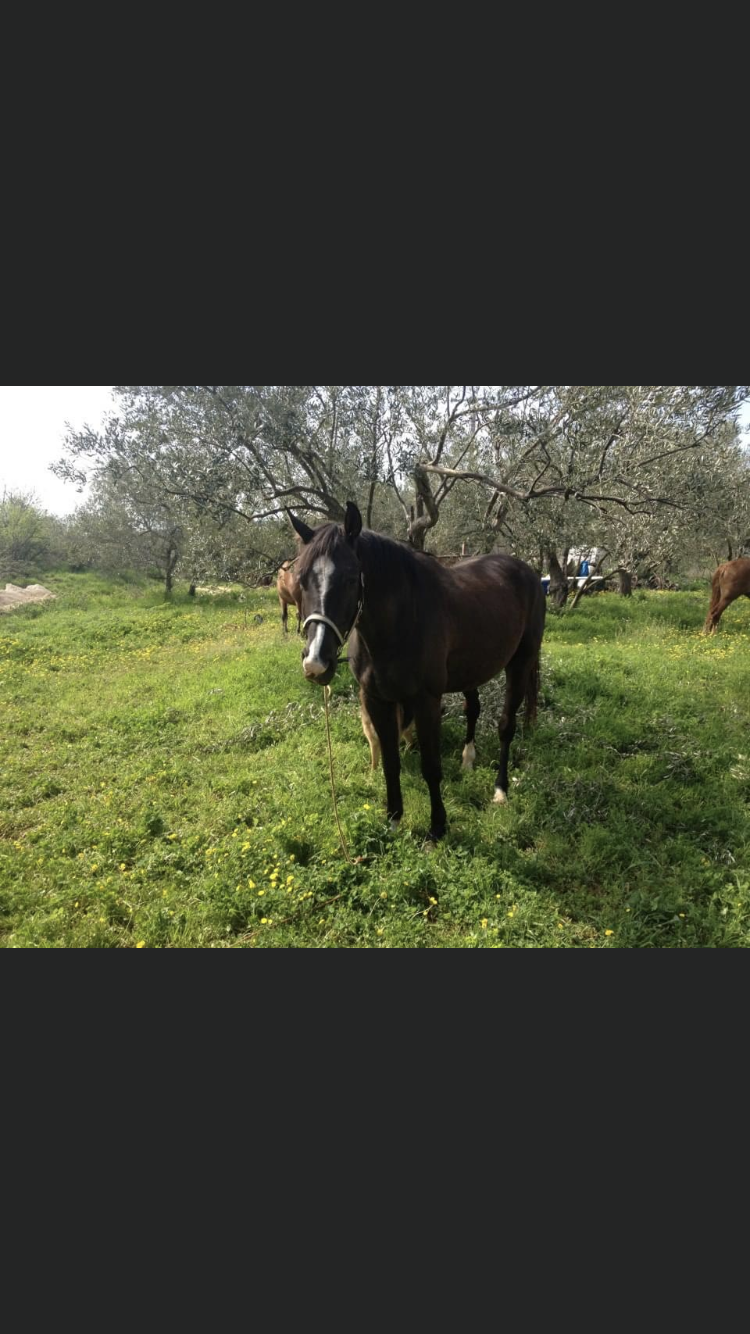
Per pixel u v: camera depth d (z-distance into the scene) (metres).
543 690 6.23
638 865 3.48
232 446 6.46
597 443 6.34
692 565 20.64
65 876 3.57
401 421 6.54
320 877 3.34
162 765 5.12
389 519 10.70
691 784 4.51
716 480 8.59
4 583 20.22
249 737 5.53
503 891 3.29
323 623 2.93
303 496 7.21
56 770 5.27
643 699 6.10
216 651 9.30
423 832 3.95
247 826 4.09
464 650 4.12
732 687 6.62
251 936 3.07
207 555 7.82
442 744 5.32
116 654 9.74
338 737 5.38
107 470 9.00
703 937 2.98
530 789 4.40
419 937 2.98
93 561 20.98
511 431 5.96
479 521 8.68
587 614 12.91
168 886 3.43
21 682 8.02
